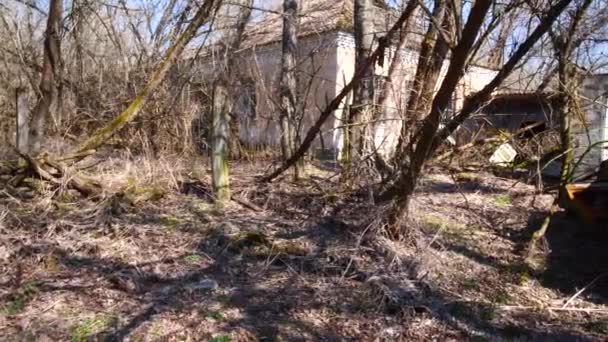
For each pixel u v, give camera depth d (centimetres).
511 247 631
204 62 920
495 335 426
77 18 982
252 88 970
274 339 397
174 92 878
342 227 621
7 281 455
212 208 688
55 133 857
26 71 887
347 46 1174
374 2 826
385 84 730
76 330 386
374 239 569
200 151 903
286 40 849
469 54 486
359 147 723
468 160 977
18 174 679
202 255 540
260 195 741
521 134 998
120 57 1000
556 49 649
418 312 455
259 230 611
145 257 525
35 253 509
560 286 528
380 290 476
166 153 834
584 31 662
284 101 834
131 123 825
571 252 618
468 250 608
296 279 502
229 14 881
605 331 437
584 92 778
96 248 533
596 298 499
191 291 461
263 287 483
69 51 1003
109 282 465
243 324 414
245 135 1004
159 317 414
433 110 500
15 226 570
